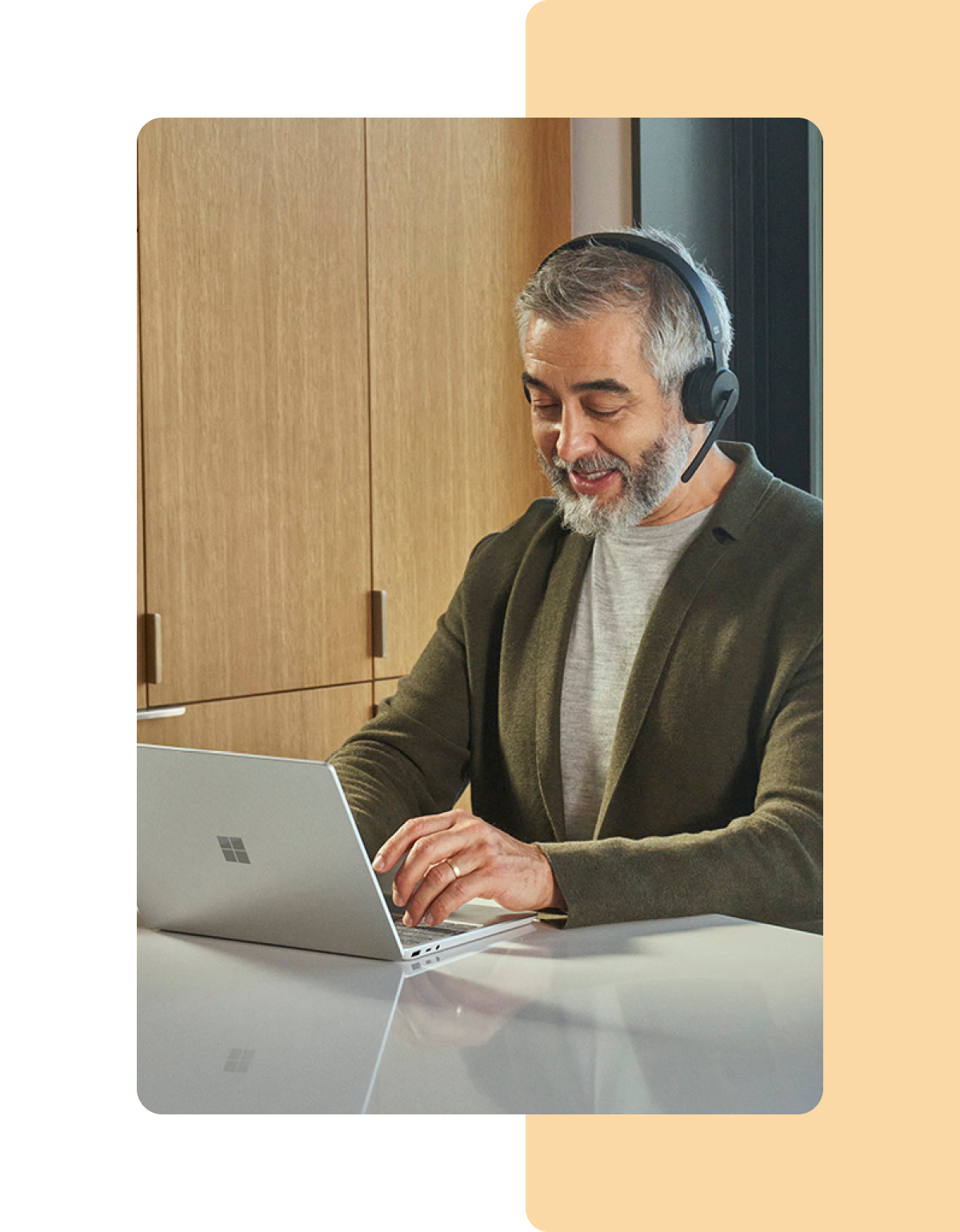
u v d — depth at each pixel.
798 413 2.20
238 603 2.44
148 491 2.30
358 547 2.63
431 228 2.73
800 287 2.20
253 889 1.38
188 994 1.25
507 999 1.21
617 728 1.83
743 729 1.74
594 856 1.45
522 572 2.04
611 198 2.68
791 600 1.73
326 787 1.27
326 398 2.56
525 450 2.94
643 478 1.92
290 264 2.50
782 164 2.20
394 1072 1.04
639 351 1.91
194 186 2.36
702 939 1.39
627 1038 1.10
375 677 2.67
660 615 1.81
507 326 2.88
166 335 2.32
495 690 2.05
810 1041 1.09
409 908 1.40
